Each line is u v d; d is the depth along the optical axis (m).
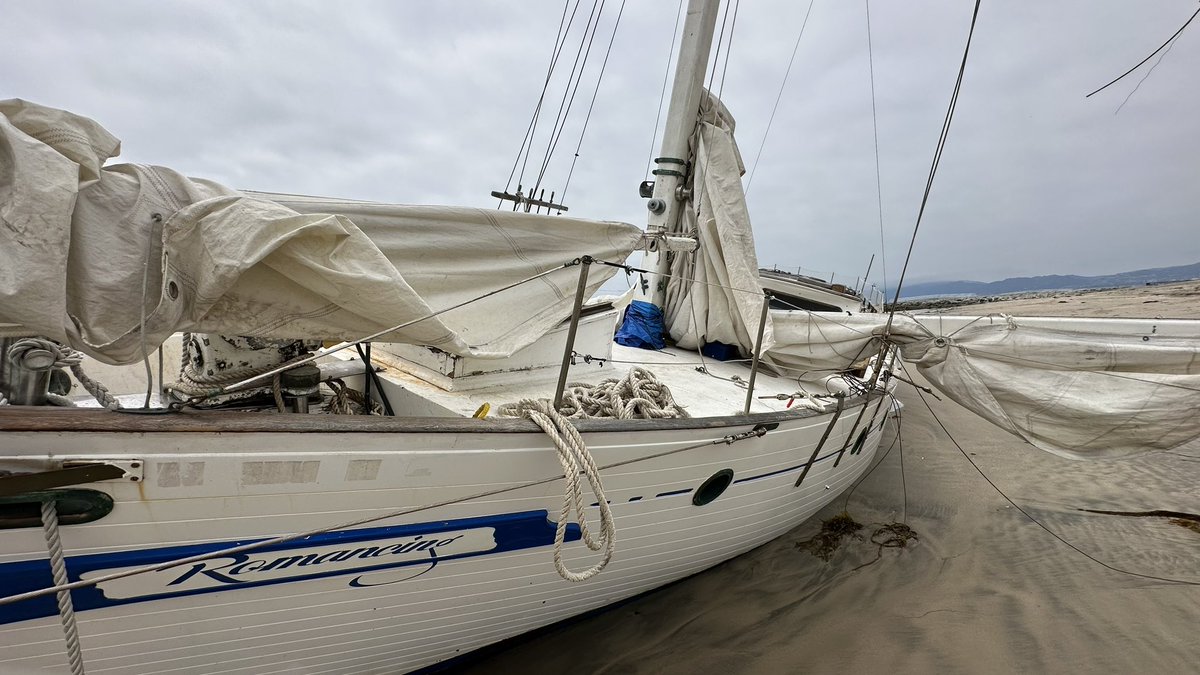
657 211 5.71
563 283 3.22
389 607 2.54
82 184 1.68
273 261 1.97
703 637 3.77
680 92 5.49
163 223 1.81
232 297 2.00
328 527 2.19
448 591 2.67
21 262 1.48
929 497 6.17
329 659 2.56
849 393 4.49
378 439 2.17
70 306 1.68
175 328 1.90
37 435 1.69
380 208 2.55
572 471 2.35
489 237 2.86
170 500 1.90
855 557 4.88
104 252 1.72
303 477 2.07
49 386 2.28
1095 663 3.64
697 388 4.59
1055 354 3.77
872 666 3.59
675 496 3.23
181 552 1.98
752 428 3.41
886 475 6.74
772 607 4.13
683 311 5.85
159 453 1.84
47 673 1.97
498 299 2.97
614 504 2.98
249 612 2.21
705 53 5.42
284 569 2.19
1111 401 3.69
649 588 3.87
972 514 5.79
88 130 1.73
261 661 2.38
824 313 4.51
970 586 4.51
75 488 1.75
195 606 2.09
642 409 3.13
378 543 2.33
